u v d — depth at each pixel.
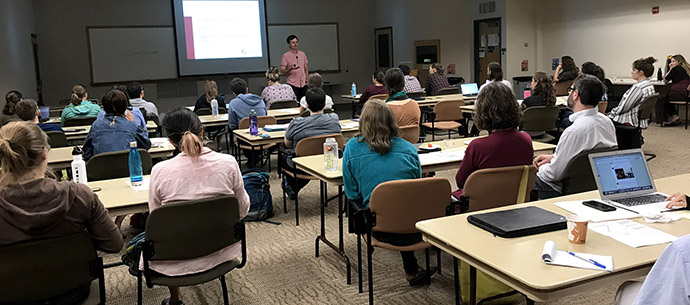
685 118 8.73
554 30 11.47
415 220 2.62
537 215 2.08
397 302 2.87
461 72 12.46
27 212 1.86
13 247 1.87
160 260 2.34
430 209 2.61
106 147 3.87
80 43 11.16
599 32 10.50
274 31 12.79
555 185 3.29
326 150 3.26
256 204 4.40
